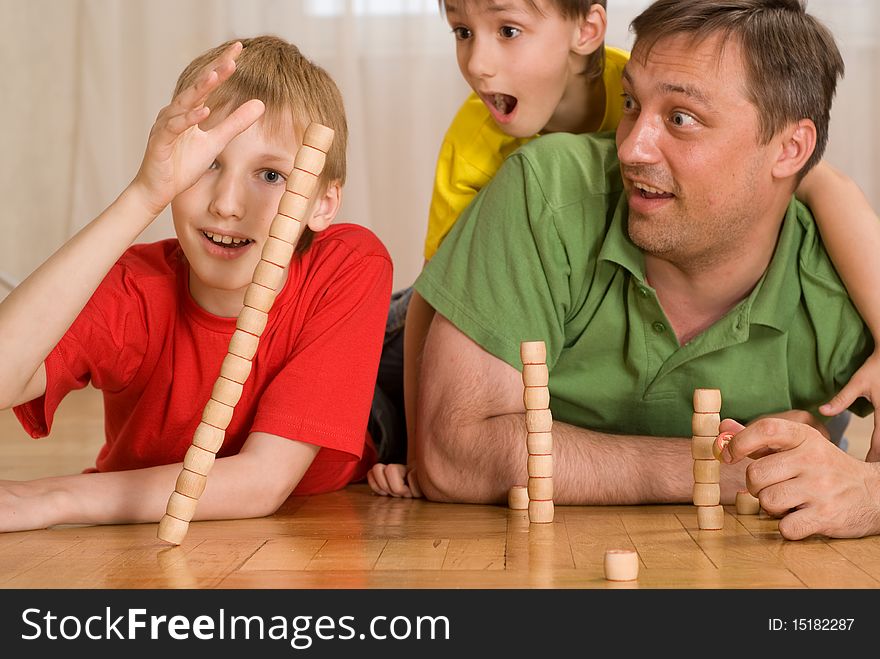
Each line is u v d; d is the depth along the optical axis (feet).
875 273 3.67
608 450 3.69
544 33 4.53
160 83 10.42
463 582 2.61
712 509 3.24
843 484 3.08
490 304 3.81
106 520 3.34
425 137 10.26
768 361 3.80
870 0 9.70
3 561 2.85
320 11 10.22
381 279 3.89
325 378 3.64
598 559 2.86
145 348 3.76
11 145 10.59
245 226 3.51
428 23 10.20
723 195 3.46
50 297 3.08
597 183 3.82
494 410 3.80
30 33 10.55
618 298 3.83
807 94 3.49
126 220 3.12
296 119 3.59
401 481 4.12
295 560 2.86
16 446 6.07
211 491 3.41
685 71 3.37
